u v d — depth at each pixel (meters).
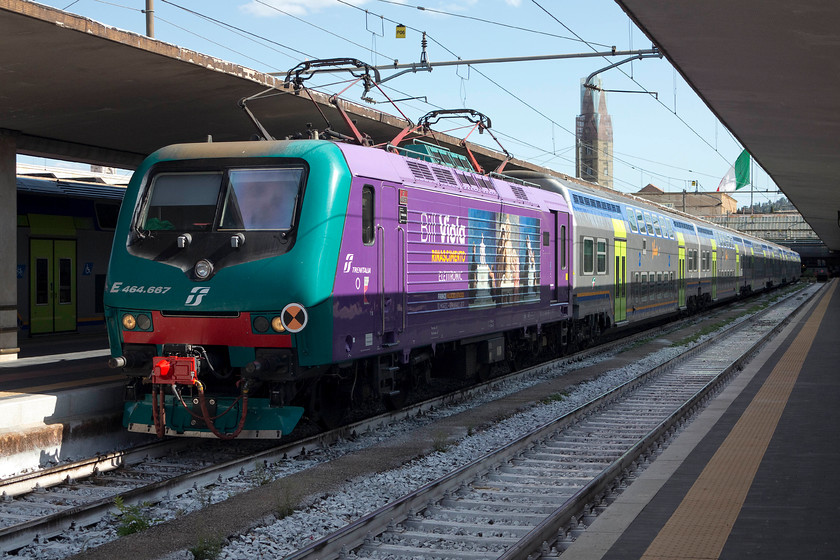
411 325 10.98
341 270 9.31
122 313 9.50
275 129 16.11
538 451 9.59
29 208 19.53
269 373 8.96
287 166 9.37
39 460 8.88
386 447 9.59
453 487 7.67
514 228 14.35
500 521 6.85
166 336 9.30
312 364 8.99
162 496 7.59
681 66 11.76
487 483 8.05
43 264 19.94
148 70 11.45
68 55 10.66
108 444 9.90
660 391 14.16
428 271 11.39
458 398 13.30
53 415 9.54
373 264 9.98
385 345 10.38
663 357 19.19
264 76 12.34
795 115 14.47
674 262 27.41
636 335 23.88
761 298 50.75
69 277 20.78
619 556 5.20
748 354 17.83
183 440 10.15
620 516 6.11
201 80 12.05
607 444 9.90
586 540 5.53
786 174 23.02
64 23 9.52
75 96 12.84
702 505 6.39
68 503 7.67
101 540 6.50
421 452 9.33
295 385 9.41
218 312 9.09
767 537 5.57
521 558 5.38
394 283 10.50
